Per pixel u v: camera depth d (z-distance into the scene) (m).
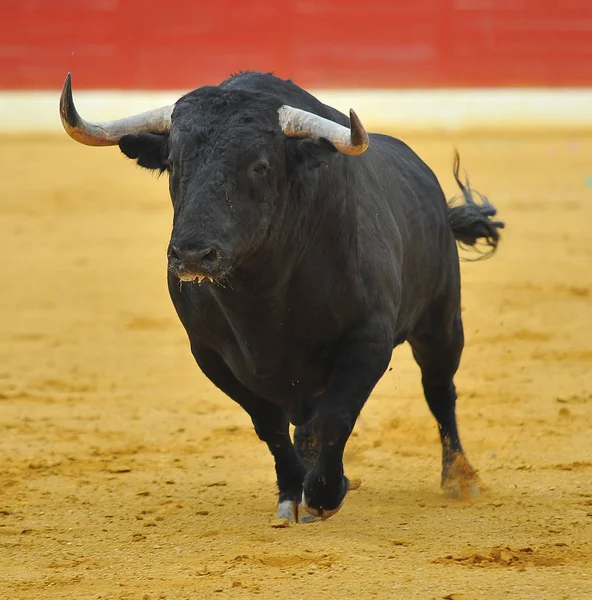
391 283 22.22
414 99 111.94
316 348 21.67
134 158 21.58
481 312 45.78
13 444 30.42
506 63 115.19
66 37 115.38
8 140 106.25
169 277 22.72
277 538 21.36
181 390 36.72
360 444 30.22
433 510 23.67
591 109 112.00
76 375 38.50
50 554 20.91
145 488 26.09
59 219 71.81
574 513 23.02
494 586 18.19
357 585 18.30
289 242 20.50
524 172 84.25
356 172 22.59
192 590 18.36
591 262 55.75
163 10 115.88
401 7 115.88
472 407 33.53
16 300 50.22
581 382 36.16
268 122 19.94
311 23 116.06
